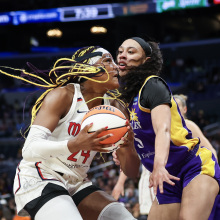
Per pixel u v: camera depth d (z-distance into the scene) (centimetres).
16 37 2527
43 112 249
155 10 1998
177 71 2077
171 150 279
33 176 259
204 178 272
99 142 232
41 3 2255
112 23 2359
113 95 291
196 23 2522
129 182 812
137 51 290
